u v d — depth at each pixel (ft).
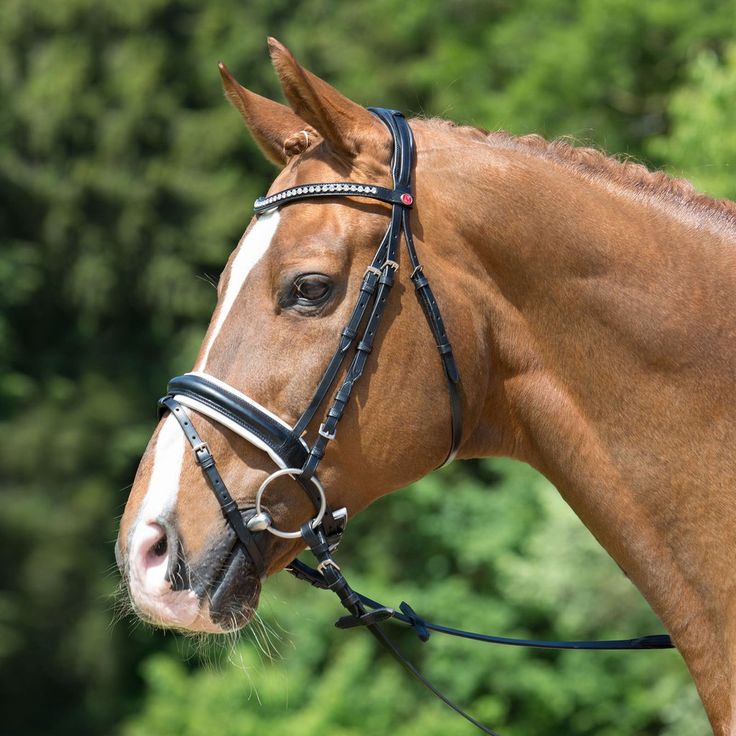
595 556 45.73
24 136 69.51
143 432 64.18
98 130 68.54
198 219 67.51
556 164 13.41
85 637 60.13
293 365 12.37
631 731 46.09
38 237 70.59
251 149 68.74
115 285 69.00
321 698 41.88
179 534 12.20
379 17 68.39
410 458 12.82
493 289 13.05
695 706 43.39
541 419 13.06
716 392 12.52
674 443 12.57
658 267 12.77
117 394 65.87
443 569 55.88
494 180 13.05
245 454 12.35
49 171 68.74
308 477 12.39
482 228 12.95
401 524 57.98
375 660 51.03
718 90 41.16
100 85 69.36
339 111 12.95
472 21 65.21
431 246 12.85
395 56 68.23
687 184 13.43
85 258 68.18
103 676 60.70
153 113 68.54
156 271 67.00
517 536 51.62
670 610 12.65
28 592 60.44
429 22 66.03
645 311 12.64
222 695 41.16
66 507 61.82
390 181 12.89
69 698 63.21
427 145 13.30
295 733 40.01
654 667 45.78
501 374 13.23
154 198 67.62
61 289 70.54
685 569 12.54
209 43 69.10
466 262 12.98
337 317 12.46
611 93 57.00
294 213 12.73
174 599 12.11
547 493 47.78
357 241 12.59
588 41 56.03
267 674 41.68
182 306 67.31
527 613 49.32
